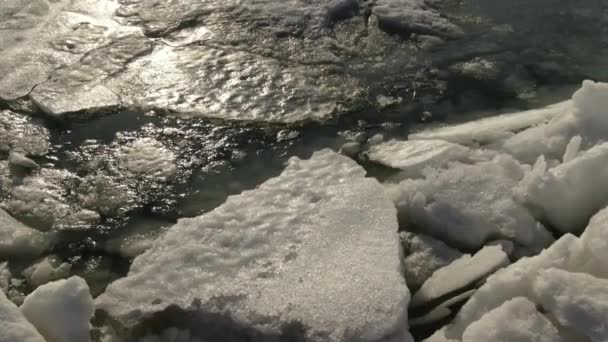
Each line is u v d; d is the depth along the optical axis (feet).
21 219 7.21
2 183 7.70
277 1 11.54
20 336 5.25
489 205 6.79
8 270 6.60
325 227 6.43
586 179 6.72
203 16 11.10
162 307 5.72
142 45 10.28
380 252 6.05
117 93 9.18
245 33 10.61
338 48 10.28
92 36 10.51
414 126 8.56
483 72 9.66
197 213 7.28
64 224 7.14
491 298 5.67
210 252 6.24
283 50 10.19
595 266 5.75
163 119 8.71
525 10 11.49
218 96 9.14
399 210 6.99
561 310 5.28
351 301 5.50
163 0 11.66
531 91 9.23
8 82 9.33
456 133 8.12
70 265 6.64
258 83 9.40
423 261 6.38
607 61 9.92
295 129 8.54
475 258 6.16
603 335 5.06
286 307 5.53
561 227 6.77
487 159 7.57
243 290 5.76
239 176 7.80
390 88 9.34
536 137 7.73
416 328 5.75
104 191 7.59
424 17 11.08
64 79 9.42
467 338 5.24
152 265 6.15
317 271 5.89
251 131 8.51
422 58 10.04
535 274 5.71
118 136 8.44
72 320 5.60
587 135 7.56
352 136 8.38
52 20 10.94
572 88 9.27
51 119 8.72
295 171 7.34
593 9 11.48
